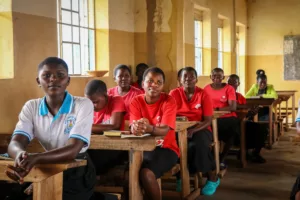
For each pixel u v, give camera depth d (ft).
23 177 5.90
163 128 9.96
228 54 35.60
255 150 19.17
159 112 10.64
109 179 11.21
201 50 31.01
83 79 17.92
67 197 7.18
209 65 31.04
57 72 7.03
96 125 10.82
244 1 39.50
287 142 24.95
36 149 9.25
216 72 18.17
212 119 13.93
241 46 40.34
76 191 7.29
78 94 17.57
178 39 22.08
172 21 21.99
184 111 13.66
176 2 21.90
